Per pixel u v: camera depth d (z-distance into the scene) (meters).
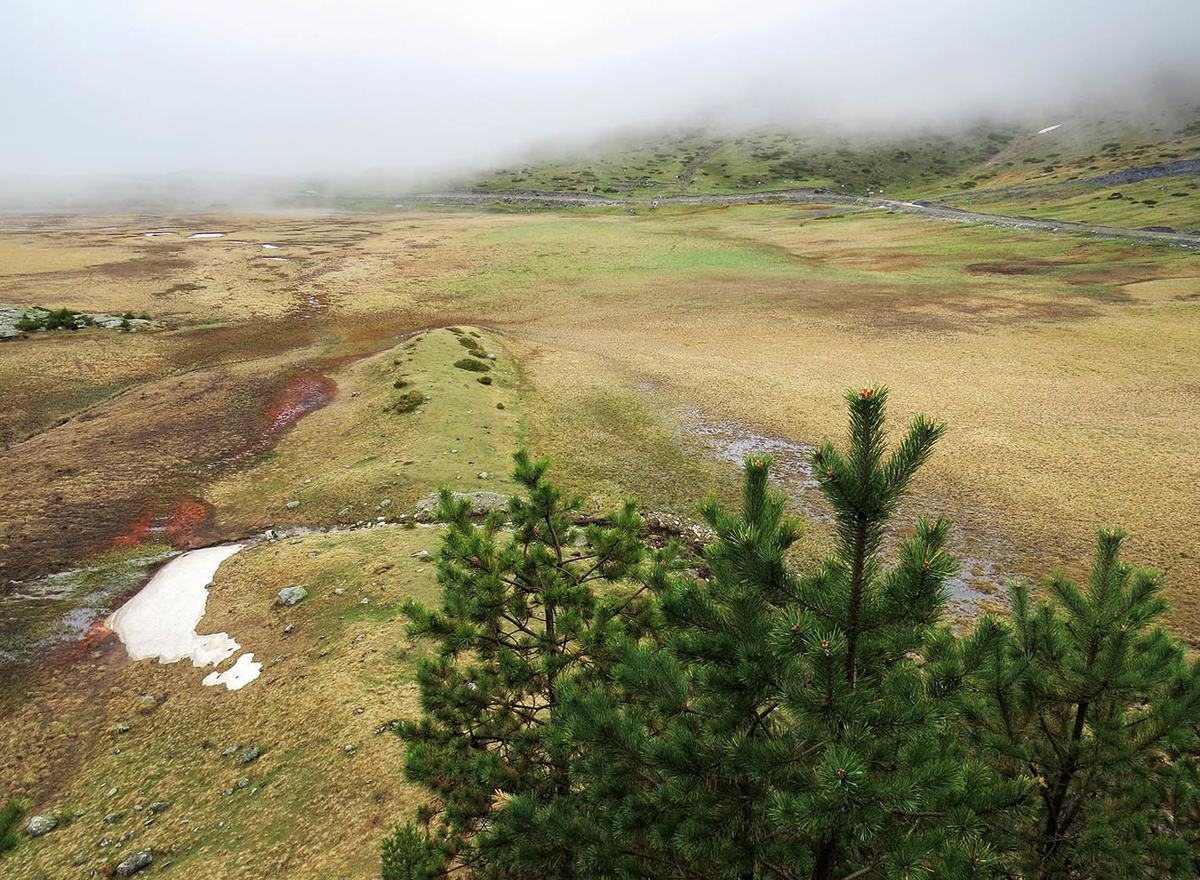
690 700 7.48
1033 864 8.16
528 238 128.38
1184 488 32.00
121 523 31.97
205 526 31.97
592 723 7.28
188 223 171.12
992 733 8.62
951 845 5.55
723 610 6.59
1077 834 8.34
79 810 16.20
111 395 50.69
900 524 29.95
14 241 120.94
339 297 84.56
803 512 31.88
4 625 24.25
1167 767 8.82
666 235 129.62
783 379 52.62
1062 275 84.88
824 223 140.75
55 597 26.02
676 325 72.62
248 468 38.31
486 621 10.67
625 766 7.29
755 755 5.87
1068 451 36.91
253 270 97.56
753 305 79.69
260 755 16.91
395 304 82.38
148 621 24.22
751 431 42.56
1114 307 69.00
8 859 14.98
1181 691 8.30
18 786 17.33
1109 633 8.17
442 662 10.69
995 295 78.06
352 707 17.69
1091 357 54.00
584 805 8.30
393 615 21.95
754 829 6.39
